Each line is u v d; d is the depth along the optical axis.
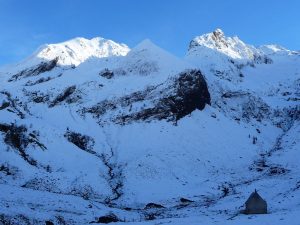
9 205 47.59
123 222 50.41
